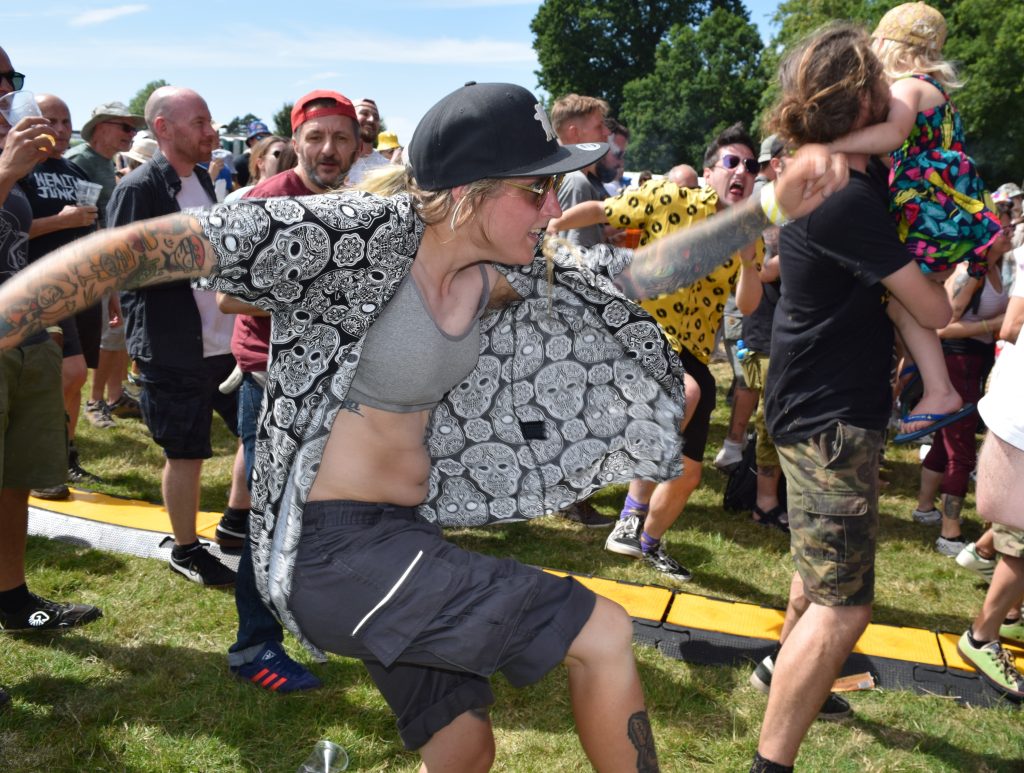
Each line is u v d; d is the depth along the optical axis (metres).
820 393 2.58
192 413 4.07
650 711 3.26
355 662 3.52
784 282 2.70
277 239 1.58
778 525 5.38
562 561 4.75
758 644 3.76
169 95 4.13
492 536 5.13
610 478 2.28
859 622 2.56
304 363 1.74
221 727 3.09
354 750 2.98
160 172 4.01
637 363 2.20
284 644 3.64
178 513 4.16
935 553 5.11
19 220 3.46
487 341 2.14
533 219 1.79
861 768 2.97
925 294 2.47
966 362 4.96
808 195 2.13
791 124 2.54
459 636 1.77
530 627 1.78
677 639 3.78
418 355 1.82
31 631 3.67
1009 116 36.09
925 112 2.69
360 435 1.87
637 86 62.50
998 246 4.86
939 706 3.38
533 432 2.22
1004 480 2.62
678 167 5.39
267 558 1.86
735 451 6.41
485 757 2.22
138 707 3.18
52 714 3.11
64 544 4.62
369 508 1.87
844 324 2.55
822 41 2.52
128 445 6.56
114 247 1.43
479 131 1.70
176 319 3.96
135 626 3.77
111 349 6.91
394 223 1.69
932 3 37.06
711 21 61.16
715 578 4.65
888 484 6.34
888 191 2.70
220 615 3.91
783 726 2.56
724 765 2.96
